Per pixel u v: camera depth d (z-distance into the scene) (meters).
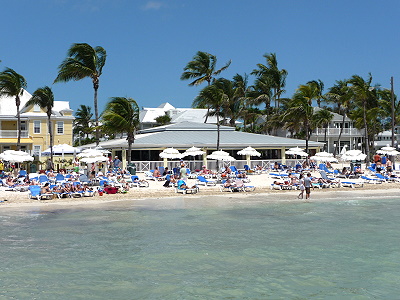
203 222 20.91
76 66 48.97
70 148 44.22
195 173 43.84
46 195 28.55
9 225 20.20
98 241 16.95
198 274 12.93
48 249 15.71
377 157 50.09
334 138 79.00
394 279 12.43
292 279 12.46
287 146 52.34
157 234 18.17
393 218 21.98
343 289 11.67
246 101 75.25
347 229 19.19
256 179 40.75
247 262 14.07
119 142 49.16
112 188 31.62
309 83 81.00
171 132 54.25
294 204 26.95
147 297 11.20
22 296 11.25
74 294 11.41
